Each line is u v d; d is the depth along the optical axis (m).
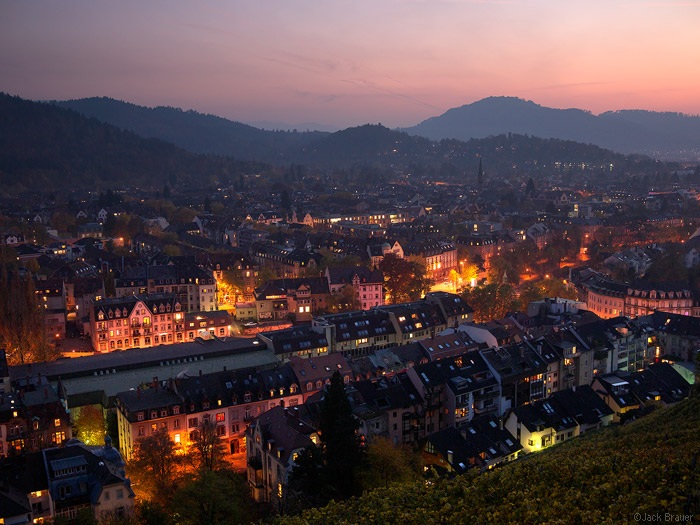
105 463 133.88
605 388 191.88
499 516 98.81
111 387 196.50
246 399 181.25
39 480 131.75
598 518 92.44
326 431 136.38
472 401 184.50
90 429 178.75
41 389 183.75
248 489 149.75
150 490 144.75
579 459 119.19
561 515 94.94
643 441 133.00
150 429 168.88
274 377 189.38
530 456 159.25
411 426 176.62
